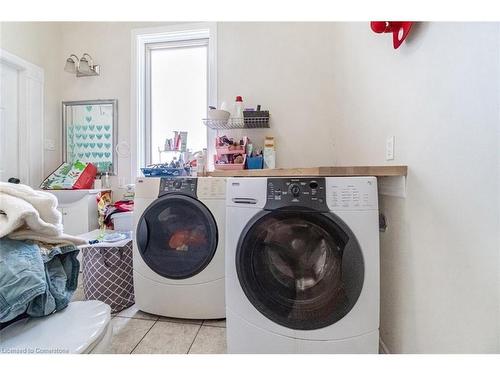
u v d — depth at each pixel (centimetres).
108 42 258
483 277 62
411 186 94
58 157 266
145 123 260
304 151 225
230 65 235
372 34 132
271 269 106
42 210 83
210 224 143
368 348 96
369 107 138
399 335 103
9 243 74
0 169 226
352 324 97
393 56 108
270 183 104
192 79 257
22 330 74
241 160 213
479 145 62
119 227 215
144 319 151
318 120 224
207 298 146
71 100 264
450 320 74
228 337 109
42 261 77
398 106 104
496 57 57
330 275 100
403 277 100
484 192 61
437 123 79
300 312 100
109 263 160
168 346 126
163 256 151
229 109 234
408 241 96
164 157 256
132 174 252
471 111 65
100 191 236
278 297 104
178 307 148
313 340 99
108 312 87
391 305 110
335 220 96
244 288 106
